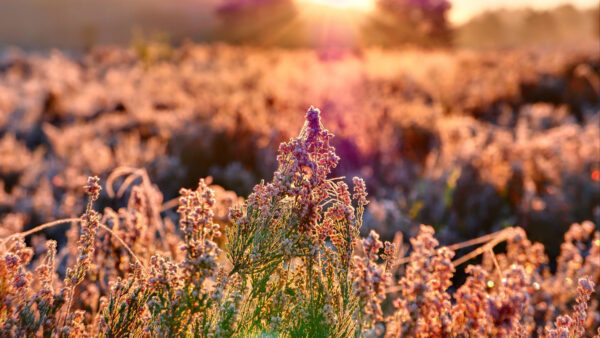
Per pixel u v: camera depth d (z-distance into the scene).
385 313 2.20
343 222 1.58
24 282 1.43
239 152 6.89
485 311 1.26
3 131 9.31
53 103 10.91
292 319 1.55
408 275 1.30
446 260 1.29
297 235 1.53
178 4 85.00
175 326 1.34
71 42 78.06
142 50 23.09
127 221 2.16
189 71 18.64
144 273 1.59
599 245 2.47
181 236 3.09
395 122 8.35
